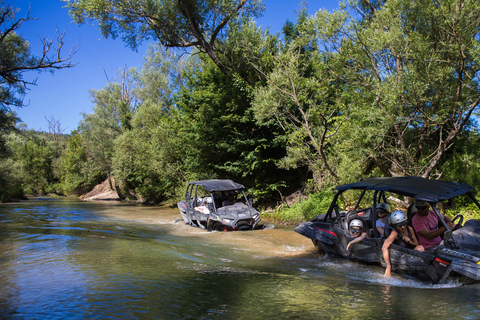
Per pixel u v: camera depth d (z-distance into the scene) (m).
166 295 4.78
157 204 28.92
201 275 5.88
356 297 4.74
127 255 7.48
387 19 10.70
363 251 6.58
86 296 4.71
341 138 11.36
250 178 18.88
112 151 42.81
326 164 11.61
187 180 23.50
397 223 5.89
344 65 12.32
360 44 11.35
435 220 6.12
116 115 44.69
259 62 16.31
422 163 10.65
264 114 13.17
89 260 6.93
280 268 6.50
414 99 9.50
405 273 5.78
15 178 33.88
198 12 17.84
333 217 8.39
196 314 4.08
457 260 5.09
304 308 4.29
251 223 11.81
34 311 4.17
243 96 17.30
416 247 5.72
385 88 9.76
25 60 17.42
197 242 9.43
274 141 16.31
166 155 25.20
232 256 7.61
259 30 17.20
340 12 11.62
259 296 4.77
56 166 63.97
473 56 8.86
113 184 47.59
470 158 11.73
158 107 32.12
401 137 10.62
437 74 9.50
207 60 20.73
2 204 28.56
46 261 6.80
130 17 17.23
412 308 4.28
